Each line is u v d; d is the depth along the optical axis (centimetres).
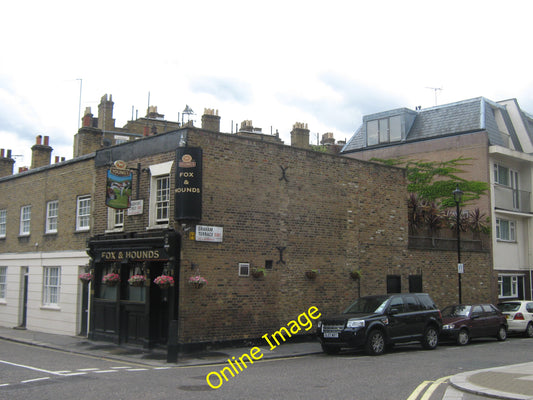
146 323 1642
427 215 2388
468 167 2838
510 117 3147
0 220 2619
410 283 2188
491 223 2734
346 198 2019
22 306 2402
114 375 1164
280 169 1833
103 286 1869
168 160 1672
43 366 1306
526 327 2144
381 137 3272
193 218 1564
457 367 1298
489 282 2594
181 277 1554
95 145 2477
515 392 919
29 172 2425
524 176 3073
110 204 1670
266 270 1755
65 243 2147
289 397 916
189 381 1084
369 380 1097
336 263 1953
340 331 1510
